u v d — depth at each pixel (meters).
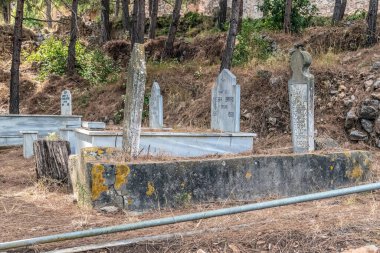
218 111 10.66
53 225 5.02
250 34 18.55
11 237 4.52
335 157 7.09
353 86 12.73
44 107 19.69
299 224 4.61
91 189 5.55
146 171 5.64
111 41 23.05
